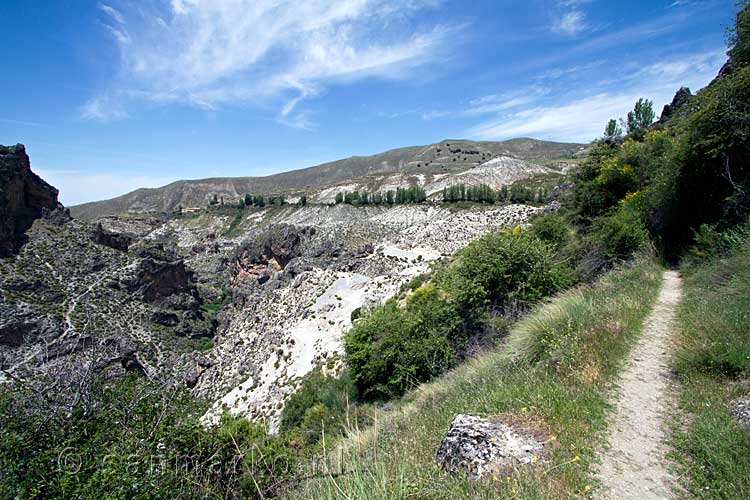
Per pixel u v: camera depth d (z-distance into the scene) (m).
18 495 3.95
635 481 3.81
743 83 11.94
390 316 18.17
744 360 5.24
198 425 5.88
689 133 14.20
